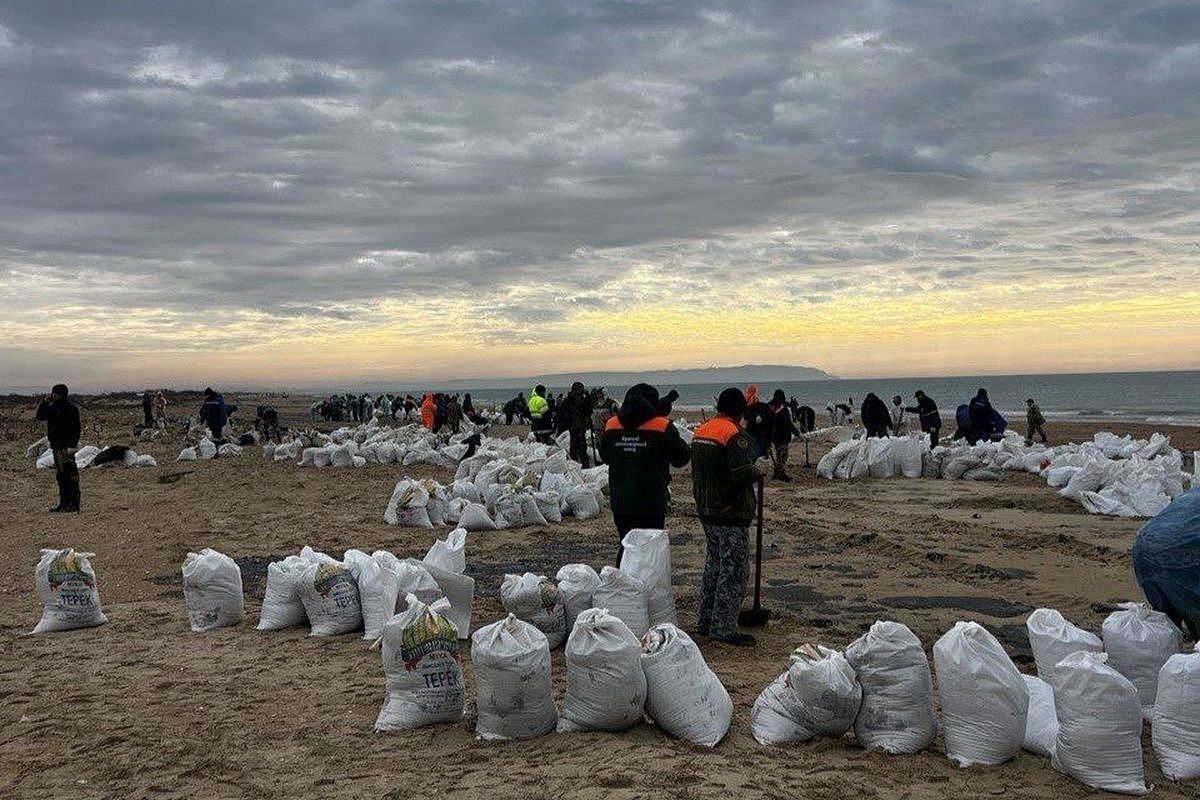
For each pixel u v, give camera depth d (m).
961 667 4.81
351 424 50.50
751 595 9.13
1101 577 9.80
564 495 14.66
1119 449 21.27
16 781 4.91
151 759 5.12
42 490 19.11
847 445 20.56
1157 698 4.80
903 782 4.54
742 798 4.21
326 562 7.90
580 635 5.22
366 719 5.70
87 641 7.84
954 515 14.62
